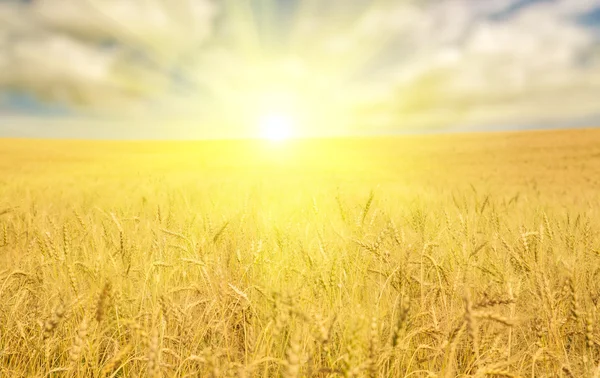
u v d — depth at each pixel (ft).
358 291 8.73
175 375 6.36
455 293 8.18
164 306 7.13
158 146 265.95
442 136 266.16
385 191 34.47
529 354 7.19
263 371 7.02
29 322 8.09
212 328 7.95
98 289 7.67
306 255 9.41
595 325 7.73
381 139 271.08
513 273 9.66
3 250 11.34
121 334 7.70
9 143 241.35
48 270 9.58
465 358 7.22
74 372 7.13
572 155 152.25
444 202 22.95
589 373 6.26
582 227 12.19
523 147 183.93
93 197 24.35
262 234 11.35
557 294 8.43
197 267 9.75
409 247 8.57
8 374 6.90
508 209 19.89
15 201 21.61
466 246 10.42
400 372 6.92
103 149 240.94
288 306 5.89
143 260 10.18
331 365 5.92
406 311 5.39
